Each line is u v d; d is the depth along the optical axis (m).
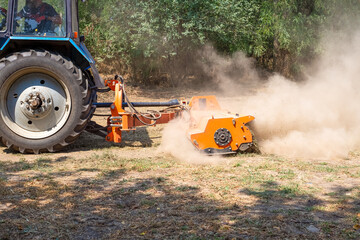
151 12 16.05
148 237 3.10
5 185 4.43
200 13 17.22
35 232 3.19
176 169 5.23
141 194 4.16
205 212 3.63
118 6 16.56
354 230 3.23
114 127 6.65
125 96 6.75
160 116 6.82
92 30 18.97
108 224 3.37
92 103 6.73
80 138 7.63
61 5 6.34
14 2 6.19
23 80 6.27
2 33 6.21
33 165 5.41
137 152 6.38
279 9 20.92
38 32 6.29
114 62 19.89
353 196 4.08
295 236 3.12
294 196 4.09
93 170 5.17
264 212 3.63
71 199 3.98
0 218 3.48
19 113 6.24
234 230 3.23
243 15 19.14
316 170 5.14
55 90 6.35
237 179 4.69
